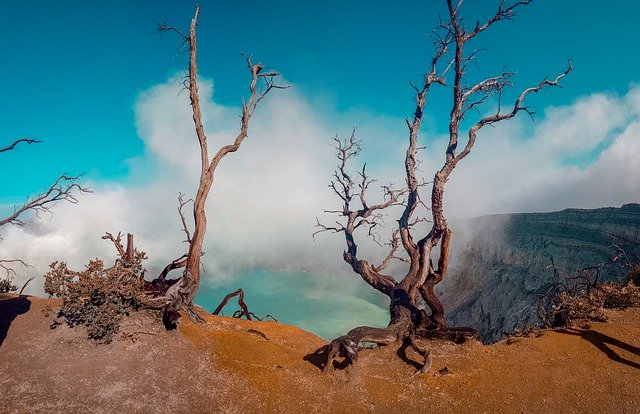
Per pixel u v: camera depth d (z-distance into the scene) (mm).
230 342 14641
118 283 14414
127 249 15969
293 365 13656
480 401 11352
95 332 12867
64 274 14219
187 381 11922
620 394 11055
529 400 11172
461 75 18219
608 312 17250
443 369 13242
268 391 11859
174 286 15625
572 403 10867
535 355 13648
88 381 11281
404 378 12883
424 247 18781
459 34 18031
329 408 11250
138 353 12711
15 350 12203
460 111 18547
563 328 15836
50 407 10203
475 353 14391
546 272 56438
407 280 18359
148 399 10969
